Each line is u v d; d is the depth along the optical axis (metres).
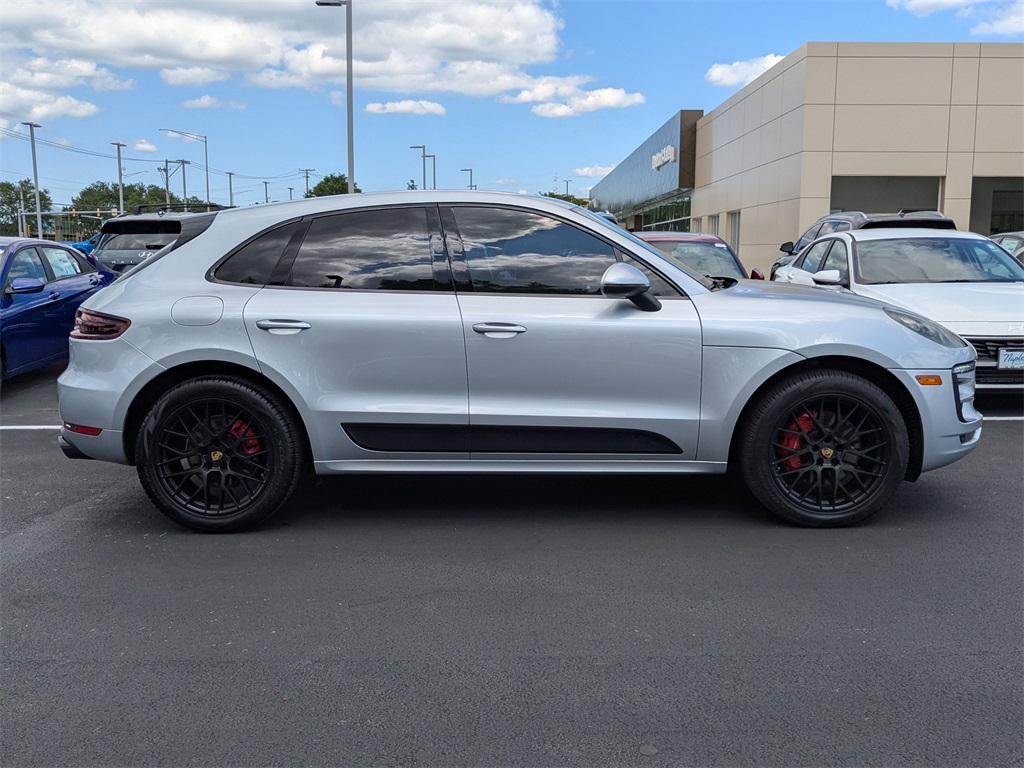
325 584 3.83
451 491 5.25
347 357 4.33
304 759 2.55
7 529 4.58
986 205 25.33
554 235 4.46
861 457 4.47
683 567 4.02
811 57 23.48
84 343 4.43
